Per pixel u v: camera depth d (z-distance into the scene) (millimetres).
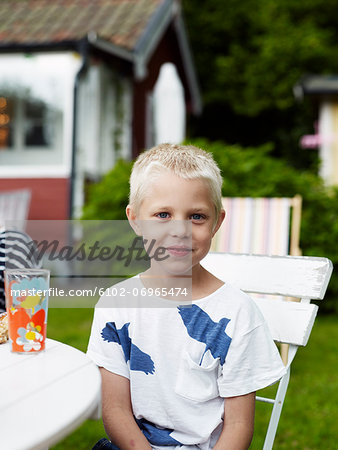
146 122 10758
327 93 10844
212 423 1481
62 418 972
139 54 8758
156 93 11281
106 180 6227
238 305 1552
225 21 18156
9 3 9695
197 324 1541
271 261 1801
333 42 18359
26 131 8617
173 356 1532
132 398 1533
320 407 3320
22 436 906
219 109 18422
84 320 5195
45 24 8930
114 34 8914
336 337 5121
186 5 18422
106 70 9141
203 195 1581
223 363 1501
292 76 17297
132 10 9508
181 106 13016
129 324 1575
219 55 18344
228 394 1471
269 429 1559
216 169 1663
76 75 8039
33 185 8312
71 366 1245
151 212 1592
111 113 9414
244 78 17562
